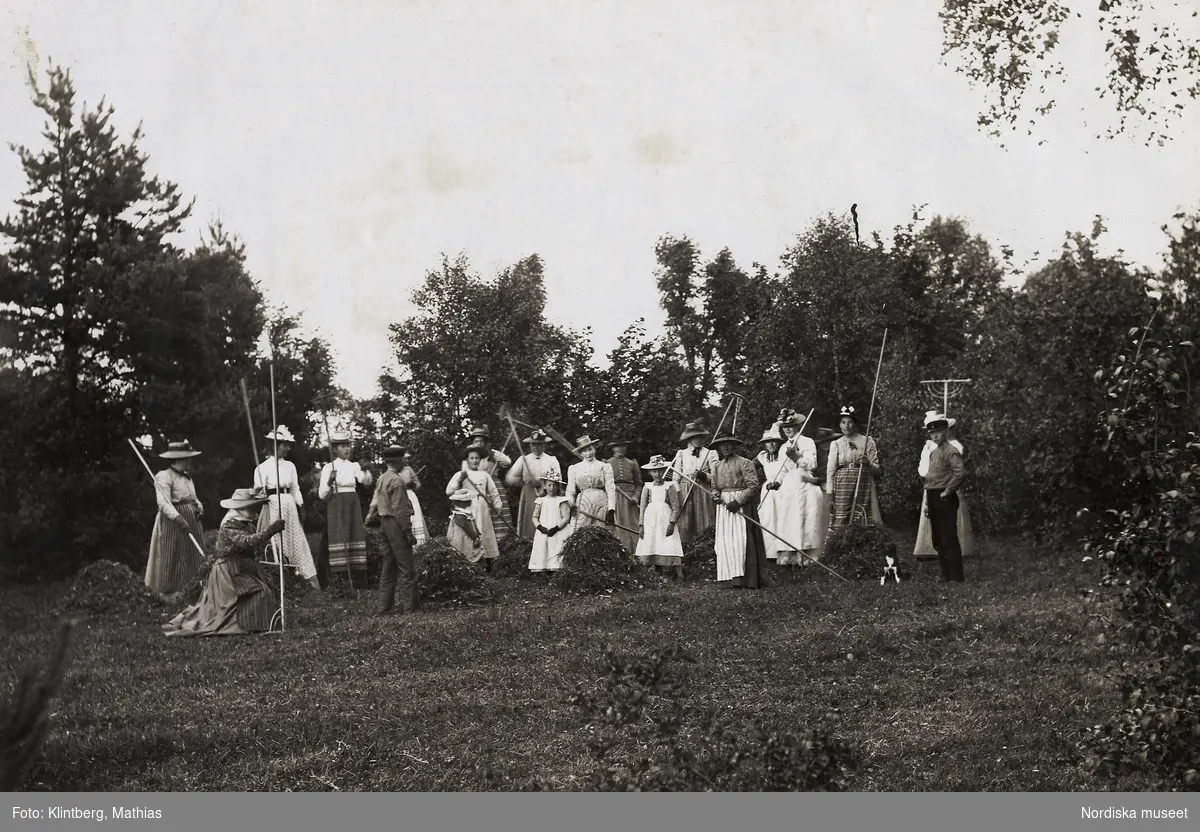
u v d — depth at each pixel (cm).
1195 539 680
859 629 1152
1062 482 1598
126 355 2434
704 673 1016
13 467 2291
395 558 1469
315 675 1073
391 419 2962
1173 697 712
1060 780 737
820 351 2602
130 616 1478
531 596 1560
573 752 825
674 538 1752
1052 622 1120
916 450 2281
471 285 2977
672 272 3488
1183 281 1029
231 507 1352
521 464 2022
